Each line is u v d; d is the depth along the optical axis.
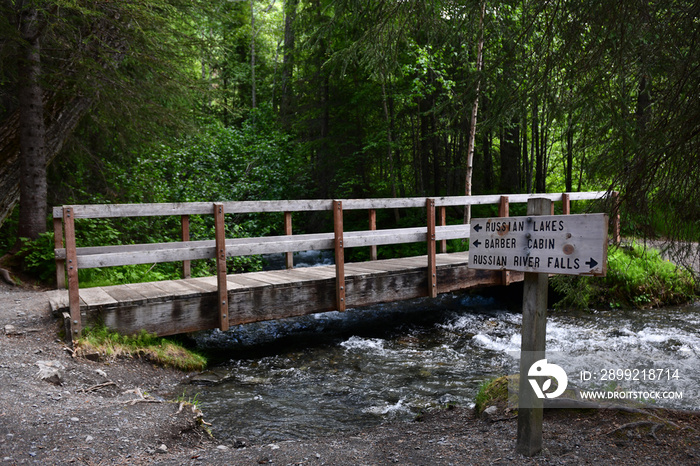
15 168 8.72
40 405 3.64
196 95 10.09
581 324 7.77
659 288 9.20
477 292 10.14
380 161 19.22
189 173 12.65
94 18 8.43
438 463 2.94
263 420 4.13
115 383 4.43
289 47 21.09
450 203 7.58
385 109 15.77
